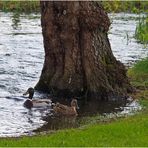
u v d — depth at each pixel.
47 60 31.70
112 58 31.55
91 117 26.81
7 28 58.38
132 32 58.16
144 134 21.22
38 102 28.95
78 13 30.39
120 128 22.14
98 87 30.48
